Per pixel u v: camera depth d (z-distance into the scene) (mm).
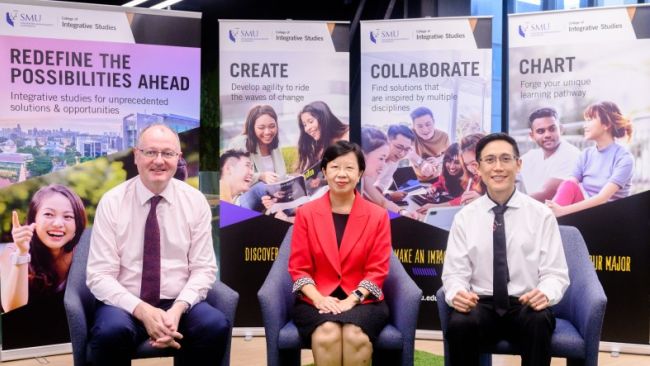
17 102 3861
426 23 4383
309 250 3092
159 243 2975
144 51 4133
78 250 3051
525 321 2748
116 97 4078
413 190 4465
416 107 4422
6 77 3834
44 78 3916
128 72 4098
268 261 4500
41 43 3900
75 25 3965
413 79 4418
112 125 4082
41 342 4000
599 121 4090
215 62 8227
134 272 2957
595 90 4094
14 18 3838
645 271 4070
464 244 3035
